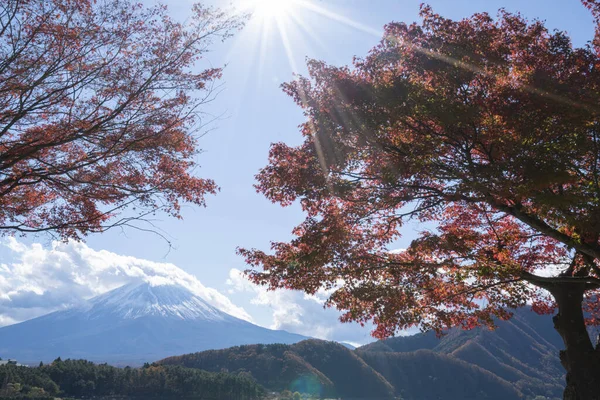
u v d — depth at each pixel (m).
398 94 7.18
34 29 6.52
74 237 8.03
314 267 8.82
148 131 7.20
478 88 7.71
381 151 7.89
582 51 7.75
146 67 7.10
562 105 6.69
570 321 9.80
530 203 7.72
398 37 8.16
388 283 9.50
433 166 7.63
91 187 7.50
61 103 6.89
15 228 7.07
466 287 10.21
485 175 7.00
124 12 6.97
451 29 8.01
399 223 9.44
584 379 9.31
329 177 8.55
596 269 9.00
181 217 8.04
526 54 7.98
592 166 7.82
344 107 7.71
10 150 6.66
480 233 10.41
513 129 7.02
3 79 6.36
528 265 10.49
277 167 8.91
